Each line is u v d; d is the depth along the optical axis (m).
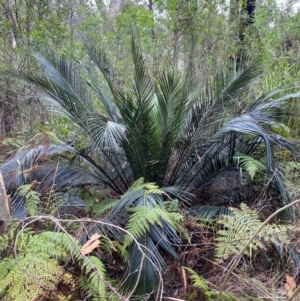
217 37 4.04
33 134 2.89
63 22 4.41
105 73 2.57
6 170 2.36
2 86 4.09
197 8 3.93
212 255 2.08
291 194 2.28
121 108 2.25
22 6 3.94
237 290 1.82
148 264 1.71
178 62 3.94
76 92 2.60
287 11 4.79
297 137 2.99
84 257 1.44
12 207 2.09
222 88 2.44
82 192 2.51
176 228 1.95
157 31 4.18
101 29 4.79
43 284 1.46
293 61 4.17
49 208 2.02
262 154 2.60
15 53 3.93
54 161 2.48
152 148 2.31
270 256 2.07
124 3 5.34
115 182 2.70
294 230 1.82
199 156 2.53
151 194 2.09
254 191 2.49
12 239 1.59
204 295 1.79
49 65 2.52
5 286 1.44
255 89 3.26
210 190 2.60
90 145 2.53
